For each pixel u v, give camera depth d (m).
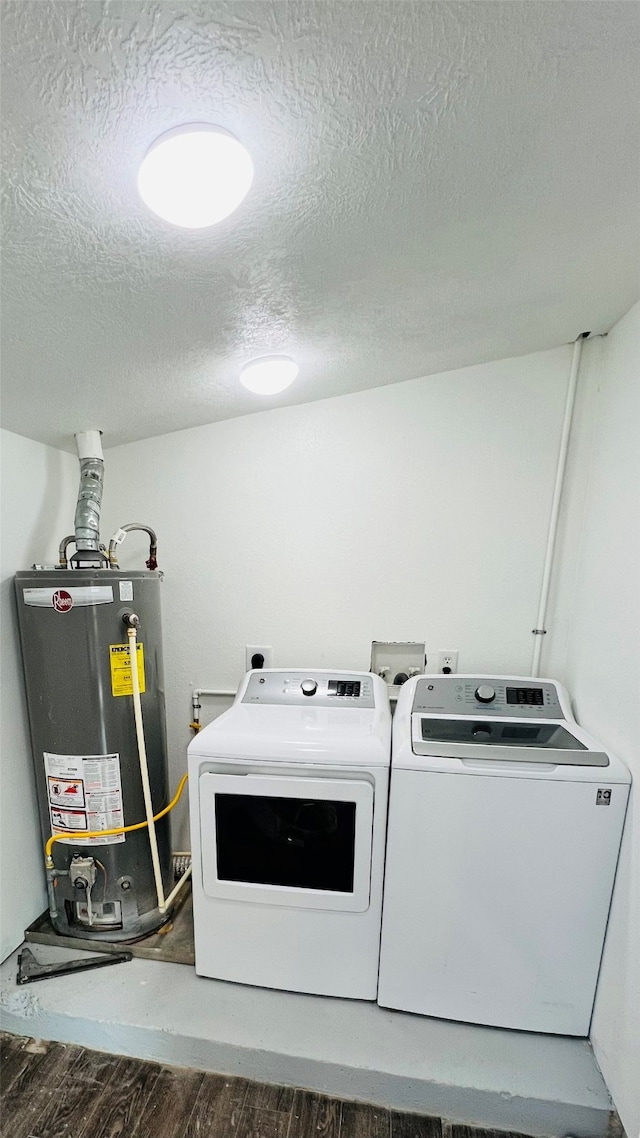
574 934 1.25
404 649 1.88
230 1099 1.24
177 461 1.97
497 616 1.81
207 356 1.37
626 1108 1.07
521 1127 1.17
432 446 1.80
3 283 0.94
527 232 1.00
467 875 1.27
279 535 1.93
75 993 1.41
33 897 1.68
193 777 1.35
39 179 0.72
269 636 1.97
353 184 0.82
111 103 0.63
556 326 1.51
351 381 1.73
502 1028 1.31
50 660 1.49
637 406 1.31
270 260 0.98
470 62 0.64
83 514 1.66
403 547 1.85
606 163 0.82
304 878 1.35
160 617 1.70
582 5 0.57
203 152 0.67
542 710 1.54
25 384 1.34
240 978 1.42
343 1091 1.24
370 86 0.66
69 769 1.52
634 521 1.27
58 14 0.53
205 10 0.54
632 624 1.24
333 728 1.40
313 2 0.55
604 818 1.21
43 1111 1.22
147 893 1.62
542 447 1.73
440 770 1.25
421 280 1.15
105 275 0.96
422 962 1.32
